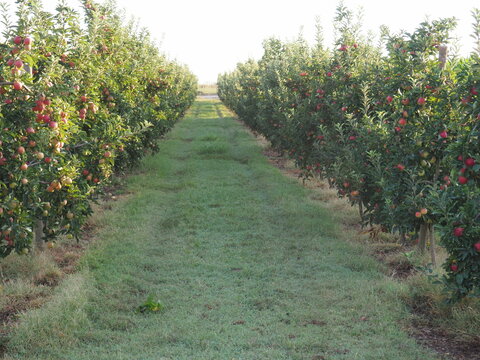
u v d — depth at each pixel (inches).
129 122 379.9
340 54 363.9
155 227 309.9
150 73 484.1
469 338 166.7
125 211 339.3
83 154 254.8
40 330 164.4
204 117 1230.9
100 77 286.0
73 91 208.4
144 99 464.1
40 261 229.0
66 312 176.9
